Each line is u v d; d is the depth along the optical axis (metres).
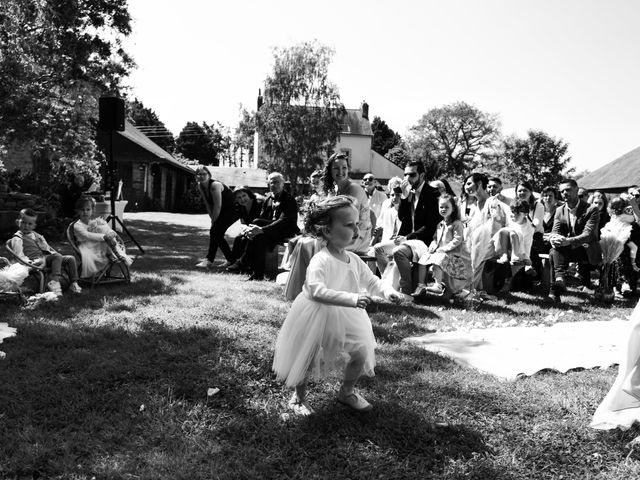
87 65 17.56
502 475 2.66
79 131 17.70
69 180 14.68
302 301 3.15
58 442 2.80
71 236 6.91
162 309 5.59
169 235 16.08
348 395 3.26
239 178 54.75
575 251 7.74
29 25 16.84
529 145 59.97
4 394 3.34
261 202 9.31
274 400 3.44
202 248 12.72
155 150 34.66
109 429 2.96
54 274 6.24
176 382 3.58
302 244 5.67
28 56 16.66
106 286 6.95
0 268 6.12
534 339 5.29
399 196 8.27
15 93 15.92
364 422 3.16
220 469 2.61
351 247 7.47
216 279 8.04
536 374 4.19
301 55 43.16
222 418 3.18
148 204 37.47
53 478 2.51
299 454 2.81
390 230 8.38
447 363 4.32
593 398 3.65
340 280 3.22
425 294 7.21
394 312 6.35
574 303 7.59
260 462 2.69
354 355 3.14
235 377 3.70
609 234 7.75
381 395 3.54
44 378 3.58
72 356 4.00
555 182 59.22
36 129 16.23
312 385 3.68
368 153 56.81
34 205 13.38
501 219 8.12
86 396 3.35
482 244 7.84
